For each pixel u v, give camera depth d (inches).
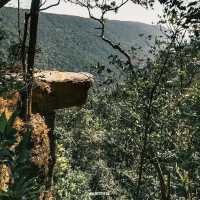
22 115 590.2
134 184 791.7
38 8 608.4
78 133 2039.9
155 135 631.2
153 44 649.6
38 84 739.4
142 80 649.0
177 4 590.2
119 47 668.7
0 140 106.4
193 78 637.3
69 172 1288.1
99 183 1694.1
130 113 685.9
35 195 109.0
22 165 107.3
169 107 625.9
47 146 700.7
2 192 104.3
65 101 833.5
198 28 598.5
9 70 510.9
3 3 330.3
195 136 438.6
